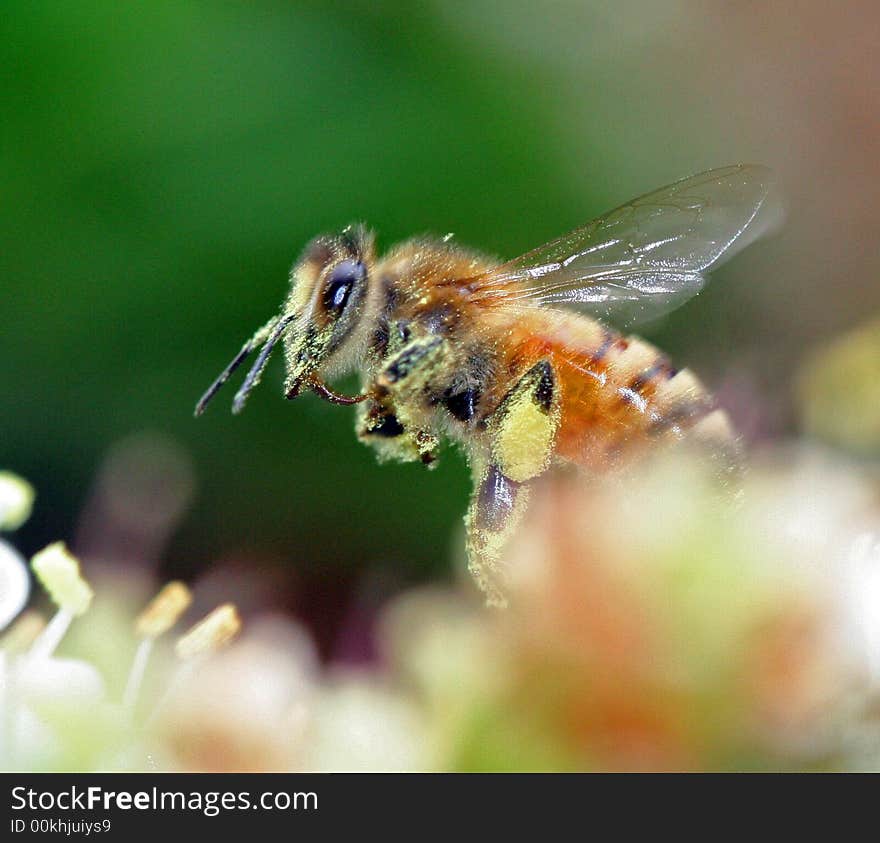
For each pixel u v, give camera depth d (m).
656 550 0.09
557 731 0.09
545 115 0.14
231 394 0.13
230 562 0.13
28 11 0.13
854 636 0.09
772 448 0.11
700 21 0.15
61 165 0.13
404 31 0.13
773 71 0.16
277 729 0.09
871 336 0.11
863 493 0.10
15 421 0.13
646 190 0.14
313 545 0.13
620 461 0.10
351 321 0.10
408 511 0.13
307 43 0.13
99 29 0.13
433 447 0.10
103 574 0.11
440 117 0.13
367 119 0.13
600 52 0.15
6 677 0.09
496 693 0.09
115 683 0.10
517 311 0.10
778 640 0.09
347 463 0.13
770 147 0.15
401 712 0.09
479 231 0.13
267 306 0.13
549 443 0.10
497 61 0.14
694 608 0.09
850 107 0.15
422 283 0.10
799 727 0.09
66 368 0.13
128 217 0.13
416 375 0.10
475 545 0.10
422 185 0.13
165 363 0.13
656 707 0.09
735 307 0.14
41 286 0.13
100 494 0.11
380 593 0.12
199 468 0.13
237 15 0.13
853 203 0.15
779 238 0.15
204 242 0.13
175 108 0.13
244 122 0.13
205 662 0.09
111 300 0.13
